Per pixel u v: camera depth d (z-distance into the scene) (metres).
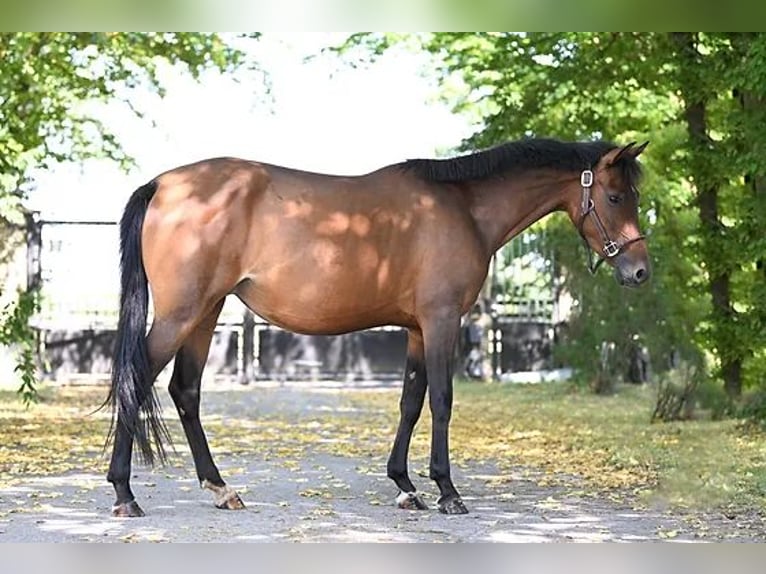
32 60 13.80
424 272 7.62
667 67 13.28
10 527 6.95
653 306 13.81
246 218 7.33
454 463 10.55
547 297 22.03
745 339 12.69
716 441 11.38
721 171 12.81
